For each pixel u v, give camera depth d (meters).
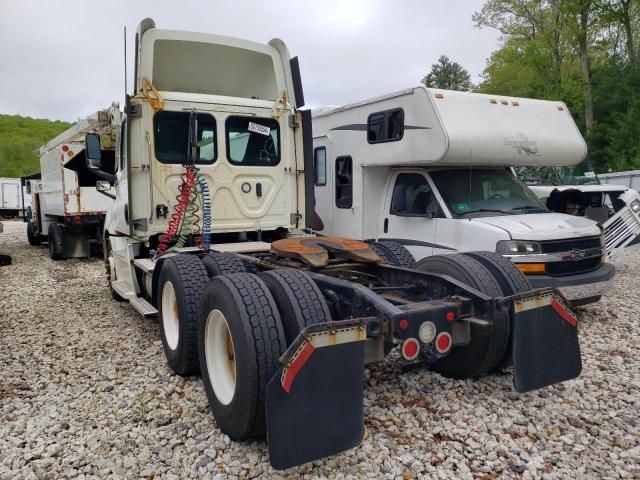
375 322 3.49
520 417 3.96
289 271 3.91
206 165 6.16
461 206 6.88
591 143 30.36
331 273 4.96
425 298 4.56
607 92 30.94
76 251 13.77
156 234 6.05
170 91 6.61
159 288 5.30
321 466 3.35
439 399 4.26
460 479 3.22
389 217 7.74
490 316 3.89
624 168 28.20
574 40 28.47
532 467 3.34
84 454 3.57
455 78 56.47
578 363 4.09
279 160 6.64
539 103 7.58
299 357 2.99
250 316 3.42
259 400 3.35
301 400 3.00
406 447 3.56
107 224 7.91
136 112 5.85
